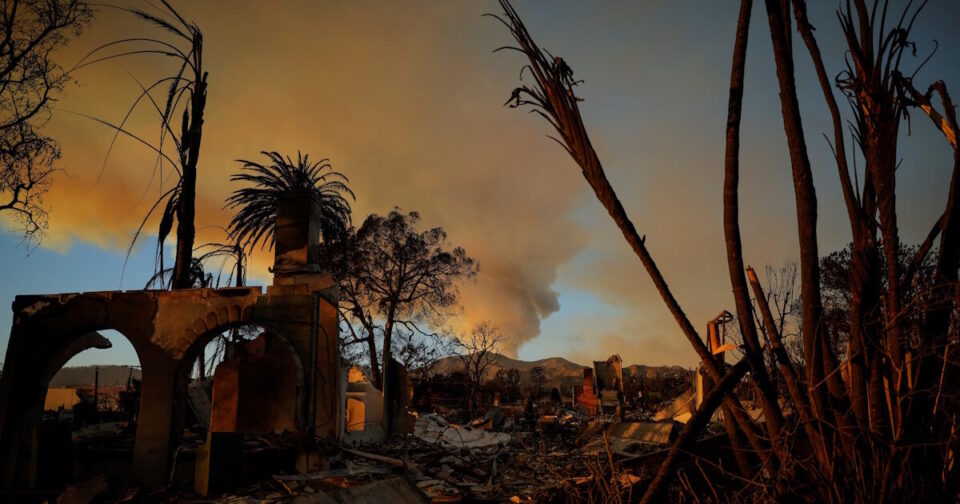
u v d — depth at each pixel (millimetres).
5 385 15602
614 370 40375
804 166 2846
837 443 2865
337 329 17125
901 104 2924
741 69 2920
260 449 13633
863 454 2809
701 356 2939
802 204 2859
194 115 22000
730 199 2980
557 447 18875
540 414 35938
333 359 16750
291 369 18688
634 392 43188
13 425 15391
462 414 37781
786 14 2857
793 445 3021
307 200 17969
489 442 21750
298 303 15727
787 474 2977
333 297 17391
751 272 3229
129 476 14781
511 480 12766
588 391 40375
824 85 3070
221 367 18984
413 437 22875
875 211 2961
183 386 15547
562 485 4855
